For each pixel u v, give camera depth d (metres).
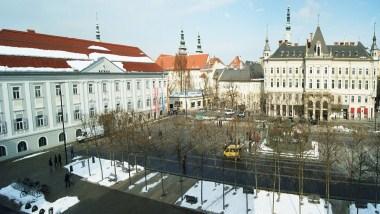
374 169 35.22
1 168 45.34
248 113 88.19
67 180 36.91
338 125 68.75
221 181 36.69
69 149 55.75
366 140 51.78
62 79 59.88
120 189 35.38
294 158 44.66
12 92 50.97
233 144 49.75
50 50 64.25
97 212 29.69
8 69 50.12
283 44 89.88
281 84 86.44
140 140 49.75
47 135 57.06
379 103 100.69
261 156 47.41
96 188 35.94
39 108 55.53
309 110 81.12
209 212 28.72
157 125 76.25
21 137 52.28
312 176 37.53
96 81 67.88
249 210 28.67
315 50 80.38
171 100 107.75
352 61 77.81
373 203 29.22
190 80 139.62
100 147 56.16
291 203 29.83
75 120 63.16
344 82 79.38
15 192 35.22
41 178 40.25
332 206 28.77
